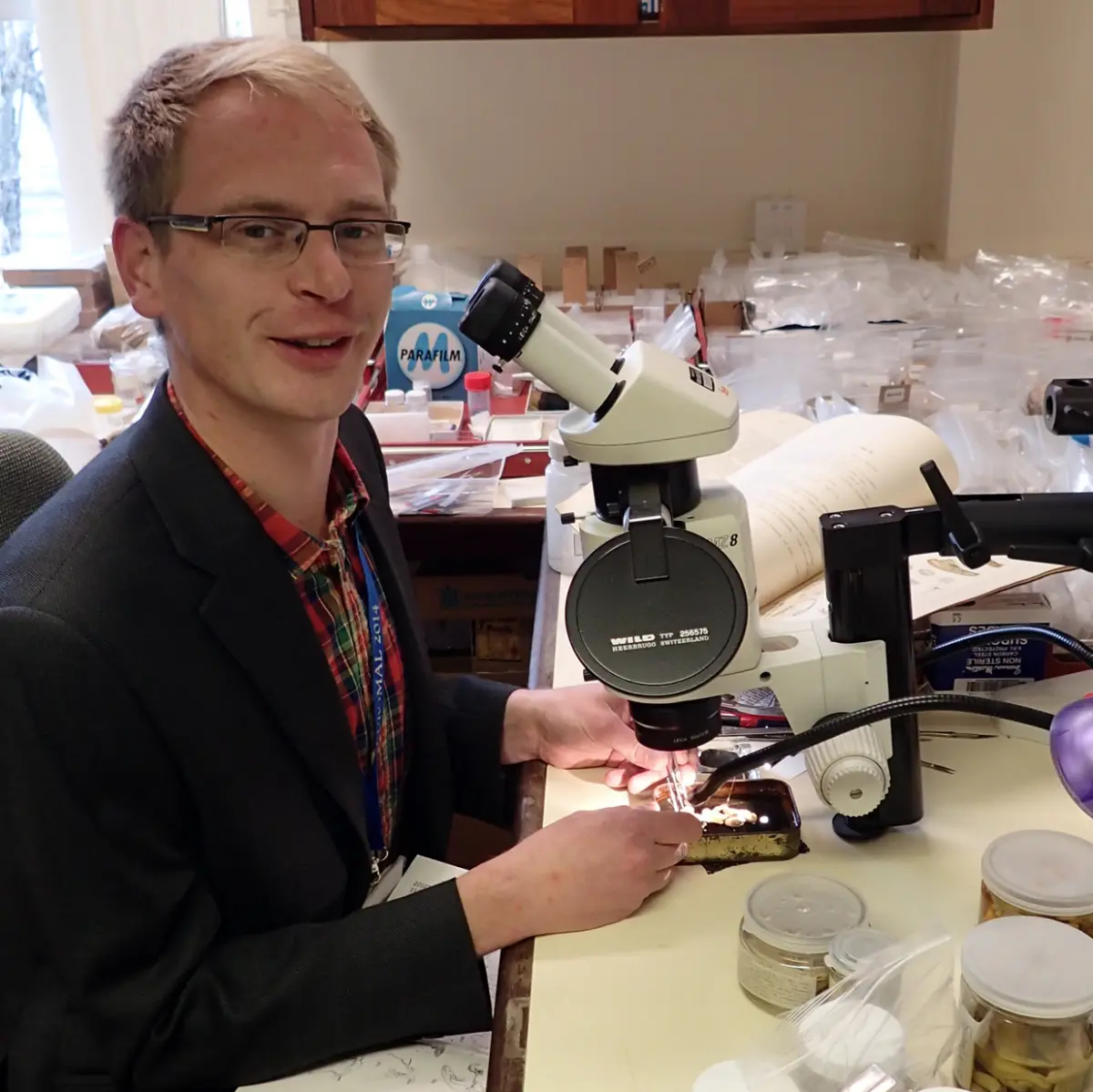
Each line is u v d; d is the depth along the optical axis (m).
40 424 1.83
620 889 0.87
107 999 0.85
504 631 1.96
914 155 2.31
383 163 1.01
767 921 0.79
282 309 0.91
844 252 2.26
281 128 0.89
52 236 2.49
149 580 0.90
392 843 1.15
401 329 2.00
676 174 2.35
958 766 1.03
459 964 0.85
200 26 2.25
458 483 1.75
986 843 0.94
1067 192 2.18
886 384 1.88
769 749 0.92
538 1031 0.77
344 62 2.29
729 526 0.83
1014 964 0.68
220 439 0.98
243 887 0.95
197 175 0.89
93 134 2.37
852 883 0.89
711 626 0.80
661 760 1.05
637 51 2.26
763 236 2.36
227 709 0.91
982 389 1.86
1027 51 2.09
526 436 1.88
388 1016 0.85
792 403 1.86
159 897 0.88
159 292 0.95
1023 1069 0.67
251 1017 0.84
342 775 0.97
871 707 0.89
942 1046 0.72
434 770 1.16
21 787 0.83
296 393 0.94
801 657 0.90
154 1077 0.85
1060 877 0.76
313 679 0.95
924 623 1.18
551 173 2.36
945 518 0.86
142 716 0.88
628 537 0.80
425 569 1.93
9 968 0.88
